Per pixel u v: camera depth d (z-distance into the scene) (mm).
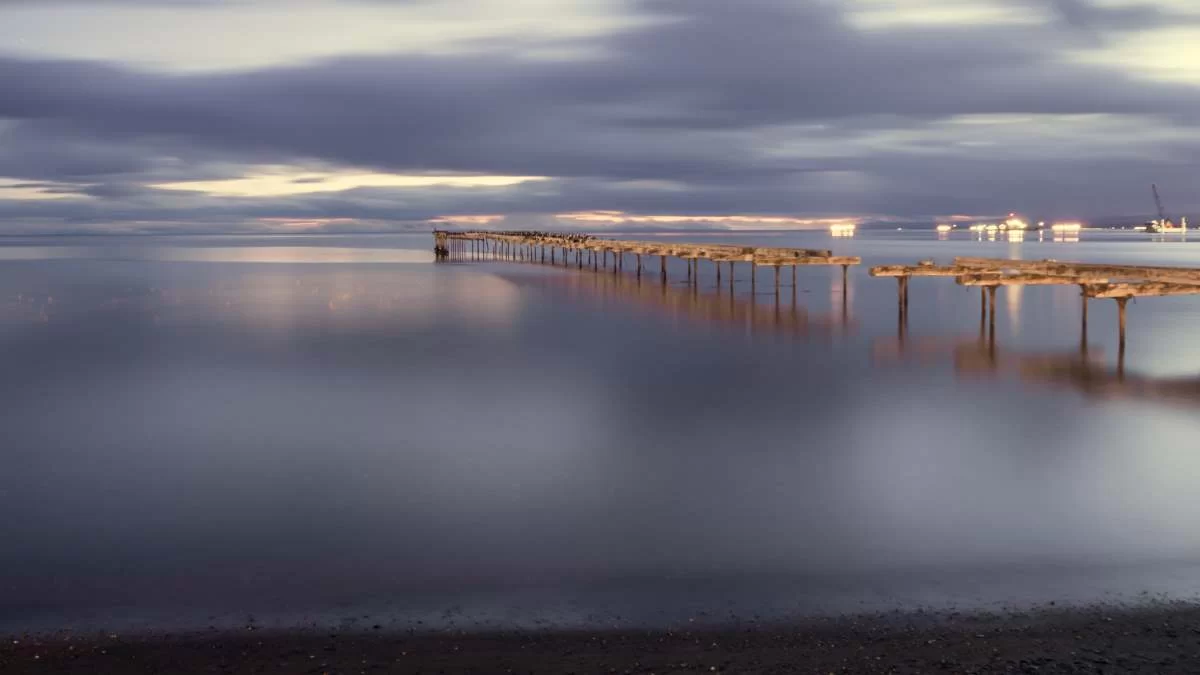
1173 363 26656
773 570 11844
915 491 15016
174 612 10742
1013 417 19984
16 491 15391
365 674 9062
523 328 35312
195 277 64750
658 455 17203
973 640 9656
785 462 16703
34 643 9883
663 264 58156
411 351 29625
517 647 9656
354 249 136250
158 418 20438
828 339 32188
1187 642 9508
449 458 17078
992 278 30547
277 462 16938
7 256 105562
